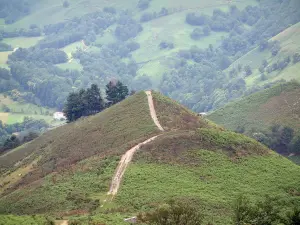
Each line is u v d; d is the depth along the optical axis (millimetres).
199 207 105188
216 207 106375
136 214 98062
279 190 119250
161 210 82188
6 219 93812
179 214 81750
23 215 108062
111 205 108188
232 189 118188
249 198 112312
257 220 88188
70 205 112125
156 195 111062
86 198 113375
